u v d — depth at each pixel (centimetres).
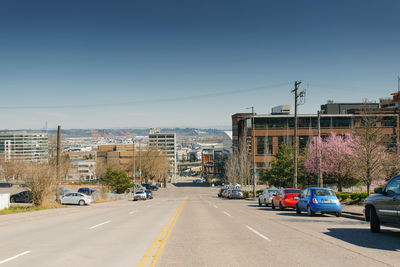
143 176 11138
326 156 3888
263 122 9144
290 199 2534
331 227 1465
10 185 7119
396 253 915
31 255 930
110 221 1875
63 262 845
